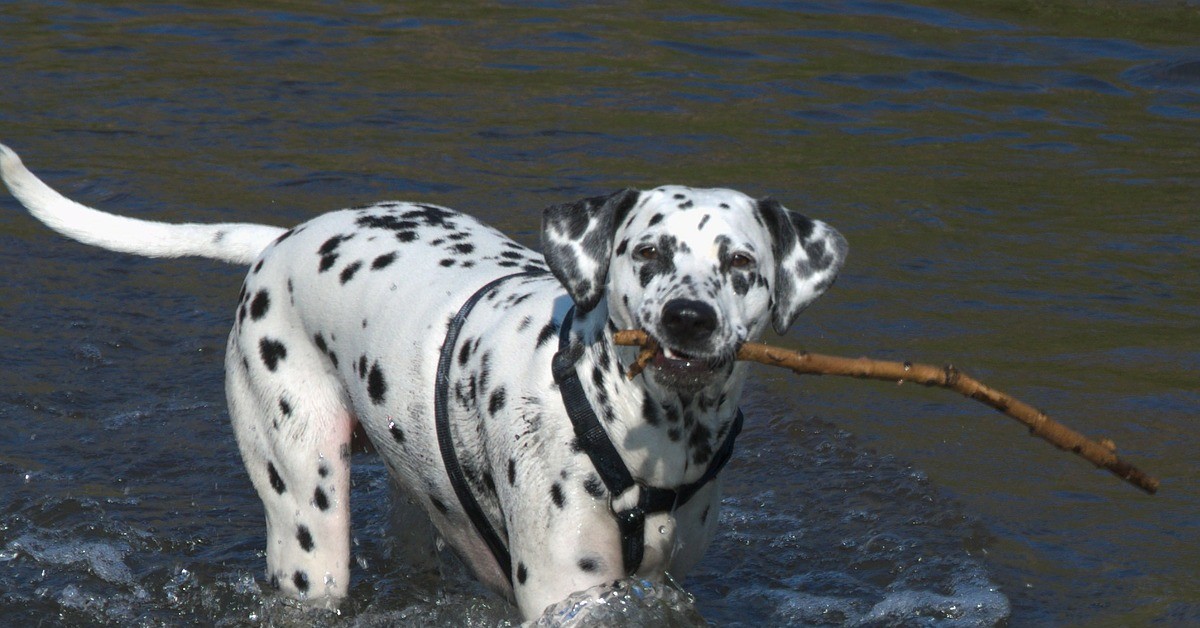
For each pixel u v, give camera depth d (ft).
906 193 45.21
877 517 27.68
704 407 19.81
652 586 20.49
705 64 59.88
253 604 25.07
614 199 20.08
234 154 47.37
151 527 27.78
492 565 23.08
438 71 58.08
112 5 68.23
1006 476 29.14
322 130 50.06
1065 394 32.22
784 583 25.66
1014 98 56.13
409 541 26.61
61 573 26.09
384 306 22.86
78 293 37.86
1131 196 45.62
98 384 33.27
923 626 23.81
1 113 51.01
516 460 20.44
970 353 34.42
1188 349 34.71
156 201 42.80
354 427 24.23
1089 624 23.57
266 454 23.88
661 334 18.37
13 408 31.94
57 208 25.45
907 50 62.69
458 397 21.52
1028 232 42.39
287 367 23.67
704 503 20.84
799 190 45.03
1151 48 63.36
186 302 37.76
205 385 33.58
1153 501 27.81
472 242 23.97
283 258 24.18
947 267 39.65
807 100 55.01
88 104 52.47
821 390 33.37
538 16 67.62
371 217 24.41
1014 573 25.35
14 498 28.43
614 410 19.74
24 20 64.85
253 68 57.88
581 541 20.08
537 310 21.36
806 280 20.24
